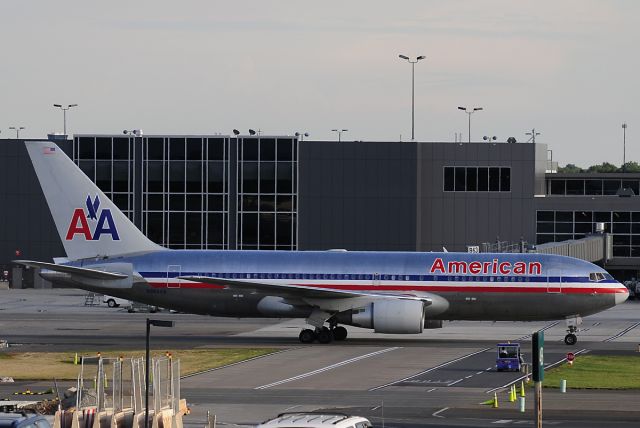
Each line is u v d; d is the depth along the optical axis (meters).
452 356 176.12
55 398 126.88
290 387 143.12
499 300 192.62
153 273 198.75
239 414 122.75
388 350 184.12
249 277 196.75
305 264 196.75
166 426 104.69
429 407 127.19
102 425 103.31
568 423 116.25
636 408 126.19
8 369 160.38
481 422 117.00
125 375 124.31
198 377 152.25
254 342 197.25
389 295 193.88
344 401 131.62
